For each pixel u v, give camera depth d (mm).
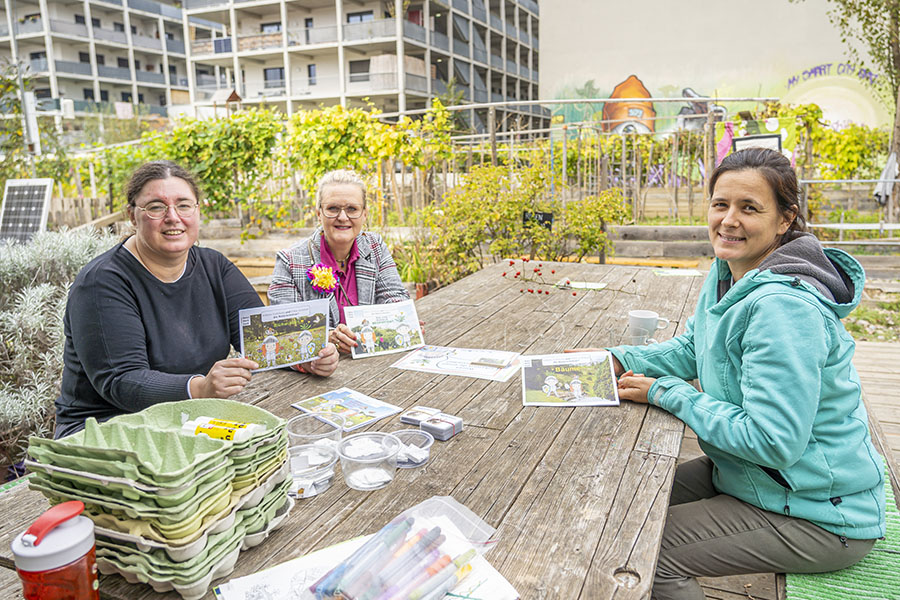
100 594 1085
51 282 4039
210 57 32500
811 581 1598
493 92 40625
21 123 7801
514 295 3533
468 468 1523
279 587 1083
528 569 1132
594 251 6488
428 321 2973
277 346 2086
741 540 1611
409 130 6988
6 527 1312
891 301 6309
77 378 1970
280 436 1228
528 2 43406
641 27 14805
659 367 2150
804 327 1498
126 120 24109
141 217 1940
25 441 3061
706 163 8211
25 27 37406
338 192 2799
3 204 6723
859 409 1650
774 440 1465
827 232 8570
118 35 40594
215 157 7738
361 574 1046
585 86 15359
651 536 1232
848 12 11906
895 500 1998
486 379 2156
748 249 1759
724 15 14164
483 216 5734
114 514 1071
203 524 1063
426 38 31438
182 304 2098
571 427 1759
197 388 1762
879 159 10812
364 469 1432
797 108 8539
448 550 1146
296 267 2881
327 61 31609
